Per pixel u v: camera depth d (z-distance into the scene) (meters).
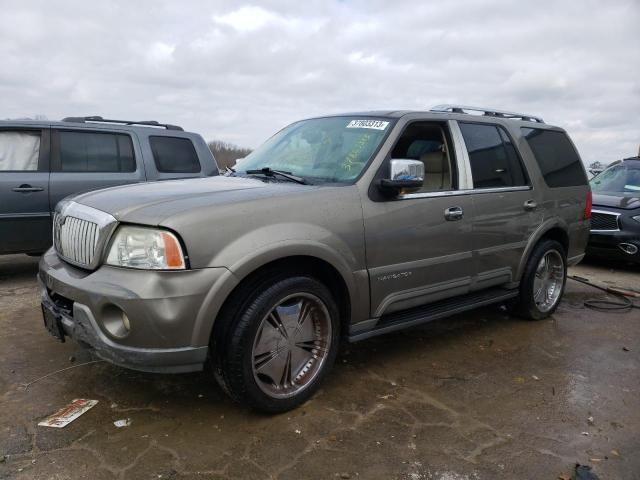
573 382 3.71
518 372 3.86
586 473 2.62
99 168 6.43
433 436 2.92
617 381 3.75
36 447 2.67
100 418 2.98
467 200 4.08
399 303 3.67
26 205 5.88
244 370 2.88
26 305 5.05
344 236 3.26
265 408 3.02
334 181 3.53
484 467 2.65
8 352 3.86
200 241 2.71
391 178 3.41
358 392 3.43
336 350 3.35
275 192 3.15
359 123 3.97
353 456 2.70
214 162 7.50
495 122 4.66
